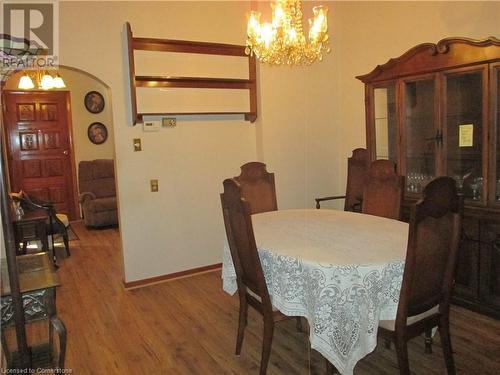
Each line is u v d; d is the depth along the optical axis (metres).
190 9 3.75
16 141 6.24
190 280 3.87
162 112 3.67
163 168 3.79
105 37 3.44
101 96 6.78
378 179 3.02
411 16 3.65
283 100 4.22
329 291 1.84
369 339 1.85
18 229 3.54
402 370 1.89
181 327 2.90
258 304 2.27
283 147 4.27
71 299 3.47
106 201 6.14
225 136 4.07
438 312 2.03
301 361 2.43
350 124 4.46
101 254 4.84
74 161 6.66
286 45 2.54
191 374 2.32
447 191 1.83
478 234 2.79
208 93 3.89
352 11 4.27
